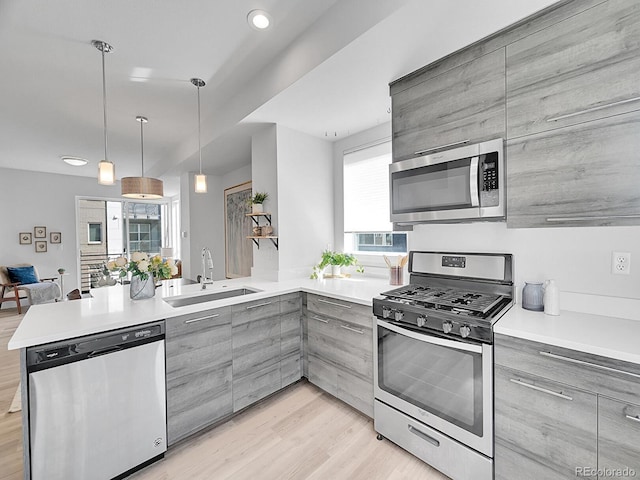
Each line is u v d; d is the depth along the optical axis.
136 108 3.00
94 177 6.44
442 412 1.55
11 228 5.60
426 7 1.37
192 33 1.91
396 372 1.76
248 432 1.94
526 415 1.28
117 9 1.68
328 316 2.28
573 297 1.58
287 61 2.08
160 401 1.69
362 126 2.86
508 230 1.83
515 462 1.31
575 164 1.33
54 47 2.01
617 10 1.21
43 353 1.32
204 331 1.91
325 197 3.22
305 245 3.04
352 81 2.03
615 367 1.06
